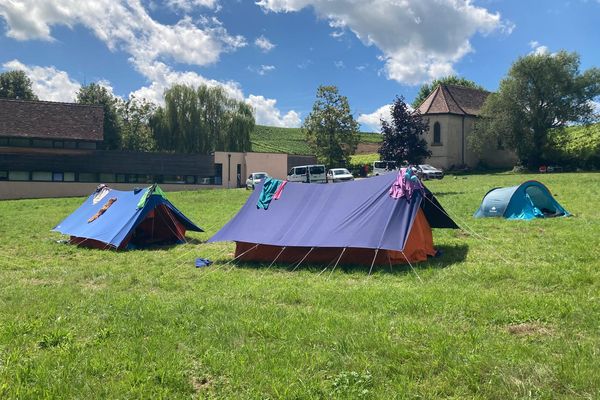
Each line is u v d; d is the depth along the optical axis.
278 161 49.09
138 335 5.75
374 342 5.12
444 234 13.16
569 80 45.12
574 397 3.87
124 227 13.91
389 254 9.81
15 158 40.84
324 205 11.19
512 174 43.81
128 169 44.03
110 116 58.00
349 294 7.37
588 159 44.69
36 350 5.36
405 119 26.20
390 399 3.97
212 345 5.30
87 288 8.78
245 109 56.91
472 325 5.68
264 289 8.09
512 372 4.28
